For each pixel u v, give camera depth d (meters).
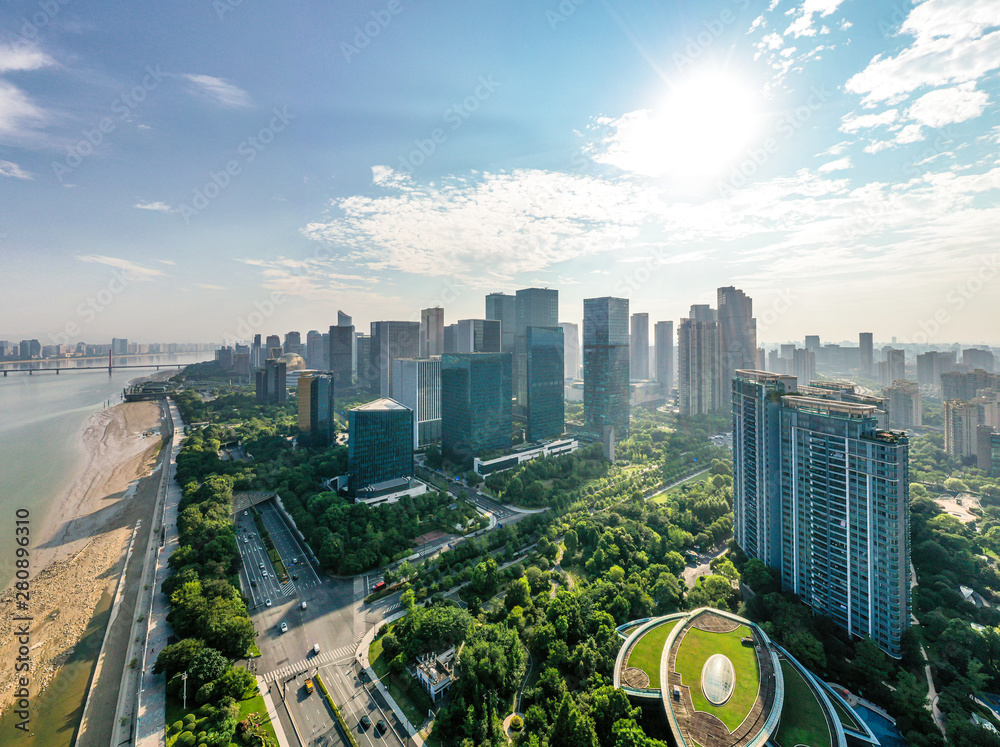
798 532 184.75
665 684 133.12
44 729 137.75
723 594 187.25
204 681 141.12
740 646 149.38
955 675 144.88
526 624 173.50
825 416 172.00
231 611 167.50
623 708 127.62
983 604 189.12
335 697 143.62
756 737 117.38
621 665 143.88
